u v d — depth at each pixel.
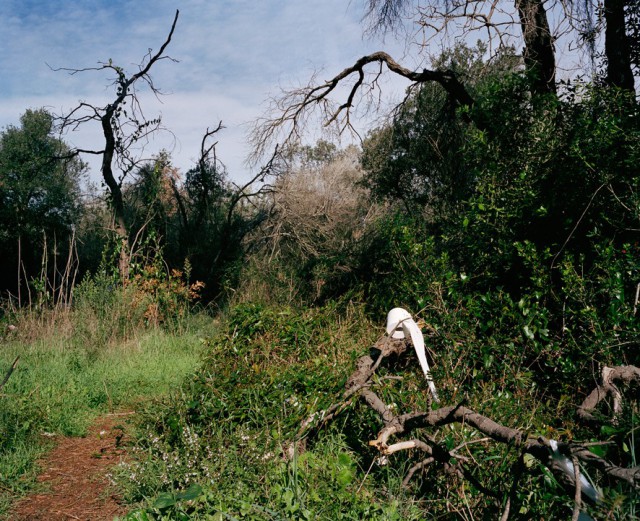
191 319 13.91
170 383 8.37
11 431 5.98
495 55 12.38
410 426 4.43
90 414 7.12
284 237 19.27
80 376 8.48
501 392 5.30
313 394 5.33
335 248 16.20
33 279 12.23
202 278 19.50
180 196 21.31
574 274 6.13
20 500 4.82
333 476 4.46
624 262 5.97
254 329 6.59
